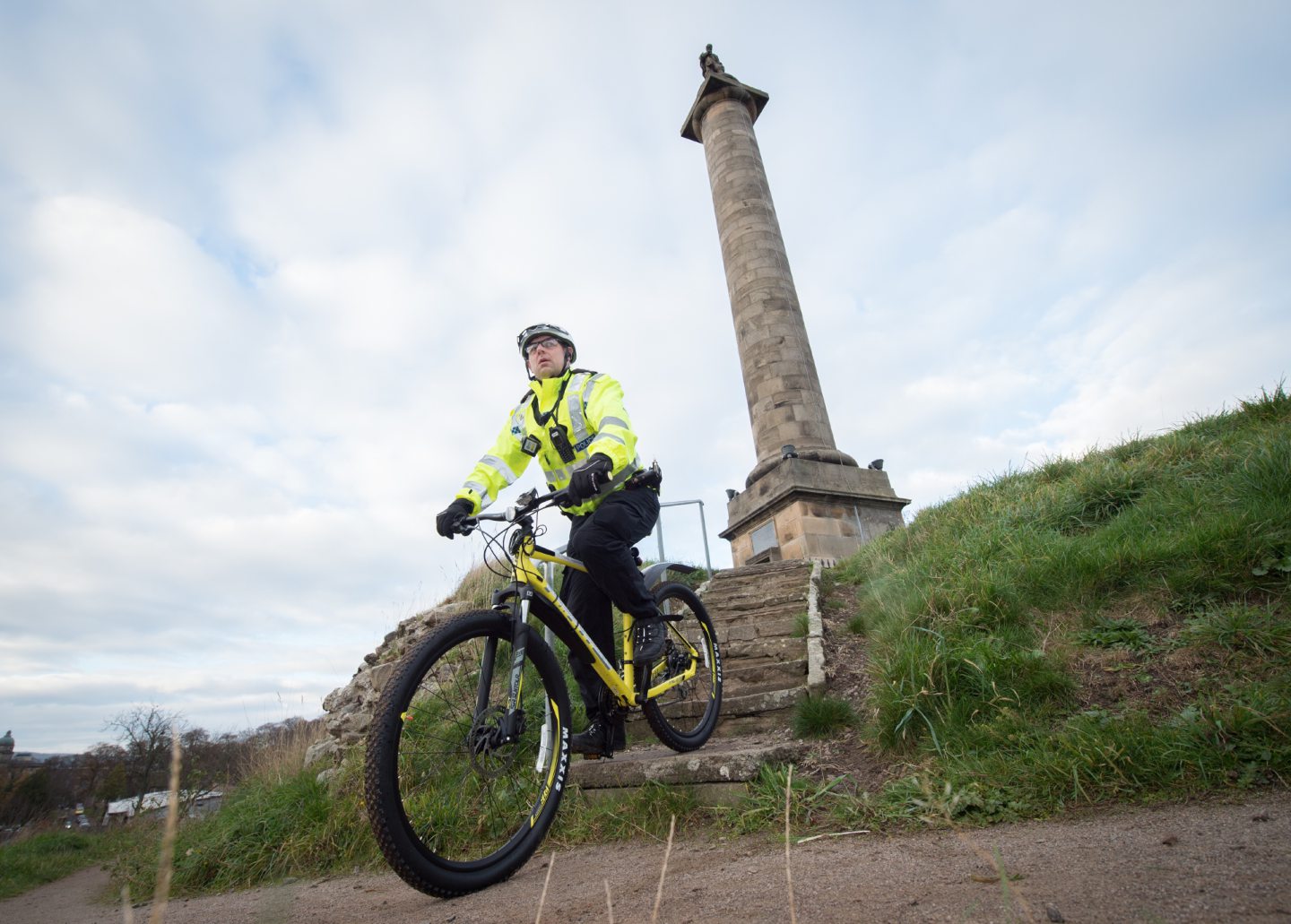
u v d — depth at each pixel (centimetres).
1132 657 346
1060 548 448
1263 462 445
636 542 340
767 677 522
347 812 439
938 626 414
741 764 332
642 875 253
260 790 570
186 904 409
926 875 200
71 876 947
